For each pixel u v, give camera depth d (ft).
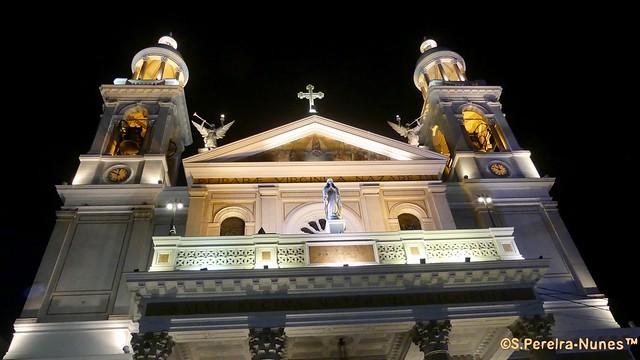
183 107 100.89
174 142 101.45
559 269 77.10
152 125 92.27
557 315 71.82
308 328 56.85
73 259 72.90
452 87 102.42
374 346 67.31
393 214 78.59
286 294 58.65
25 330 65.72
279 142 84.69
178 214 79.92
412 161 83.41
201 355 64.80
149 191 80.69
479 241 65.98
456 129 95.30
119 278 71.20
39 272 71.00
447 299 59.82
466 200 84.74
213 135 92.38
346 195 79.41
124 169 85.15
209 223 75.46
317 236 64.34
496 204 84.33
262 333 55.52
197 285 57.72
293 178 80.69
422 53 120.98
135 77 105.09
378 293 59.67
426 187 81.66
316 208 77.51
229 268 61.21
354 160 83.76
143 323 55.21
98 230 76.54
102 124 91.71
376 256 63.36
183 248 62.54
